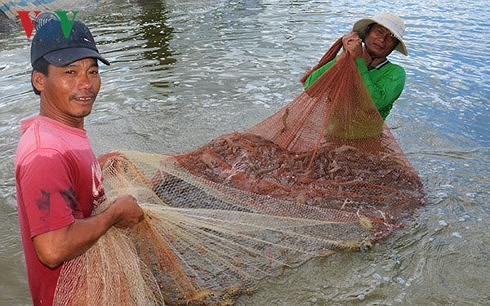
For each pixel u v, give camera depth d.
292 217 3.63
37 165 2.14
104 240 2.55
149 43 9.02
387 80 4.77
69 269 2.43
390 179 4.38
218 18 10.79
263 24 10.14
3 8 10.40
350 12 10.97
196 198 3.75
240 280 3.38
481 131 5.83
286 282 3.41
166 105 6.49
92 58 2.31
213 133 5.81
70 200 2.21
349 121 4.51
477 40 8.93
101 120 6.09
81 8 11.70
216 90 6.94
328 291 3.35
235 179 4.11
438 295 3.32
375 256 3.67
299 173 4.23
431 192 4.52
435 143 5.54
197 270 3.29
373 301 3.28
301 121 4.50
